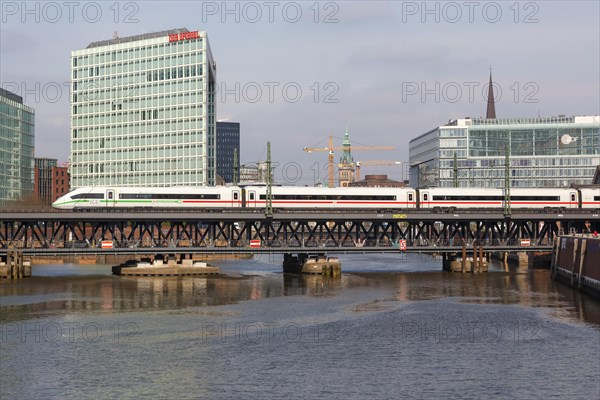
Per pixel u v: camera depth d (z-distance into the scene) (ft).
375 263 570.46
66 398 181.06
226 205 465.06
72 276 431.84
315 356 219.20
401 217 455.63
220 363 210.79
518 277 433.89
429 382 194.08
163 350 224.94
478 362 213.05
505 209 465.88
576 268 375.04
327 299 331.77
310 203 471.62
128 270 433.07
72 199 460.55
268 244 442.91
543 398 182.29
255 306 309.42
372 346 232.12
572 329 259.19
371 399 181.27
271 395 183.83
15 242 440.45
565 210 472.03
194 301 322.96
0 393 184.24
